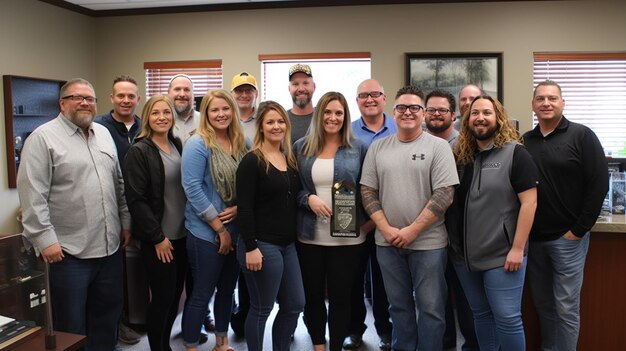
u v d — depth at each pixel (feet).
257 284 7.36
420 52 15.67
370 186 7.57
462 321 8.56
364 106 9.77
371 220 7.89
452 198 7.09
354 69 16.42
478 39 15.56
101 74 17.21
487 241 6.90
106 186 7.43
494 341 7.44
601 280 8.14
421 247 7.21
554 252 7.40
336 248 7.64
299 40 16.17
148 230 7.45
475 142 7.22
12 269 5.38
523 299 8.25
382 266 7.62
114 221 7.60
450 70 15.65
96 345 7.73
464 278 7.43
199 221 7.72
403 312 7.59
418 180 7.19
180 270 8.26
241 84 10.10
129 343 9.83
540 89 7.48
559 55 15.49
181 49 16.75
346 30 15.96
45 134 6.95
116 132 9.56
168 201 7.88
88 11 16.74
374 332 10.26
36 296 5.30
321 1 15.93
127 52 17.04
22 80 14.28
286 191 7.39
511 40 15.49
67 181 7.04
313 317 7.86
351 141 7.85
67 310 7.13
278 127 7.39
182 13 16.69
